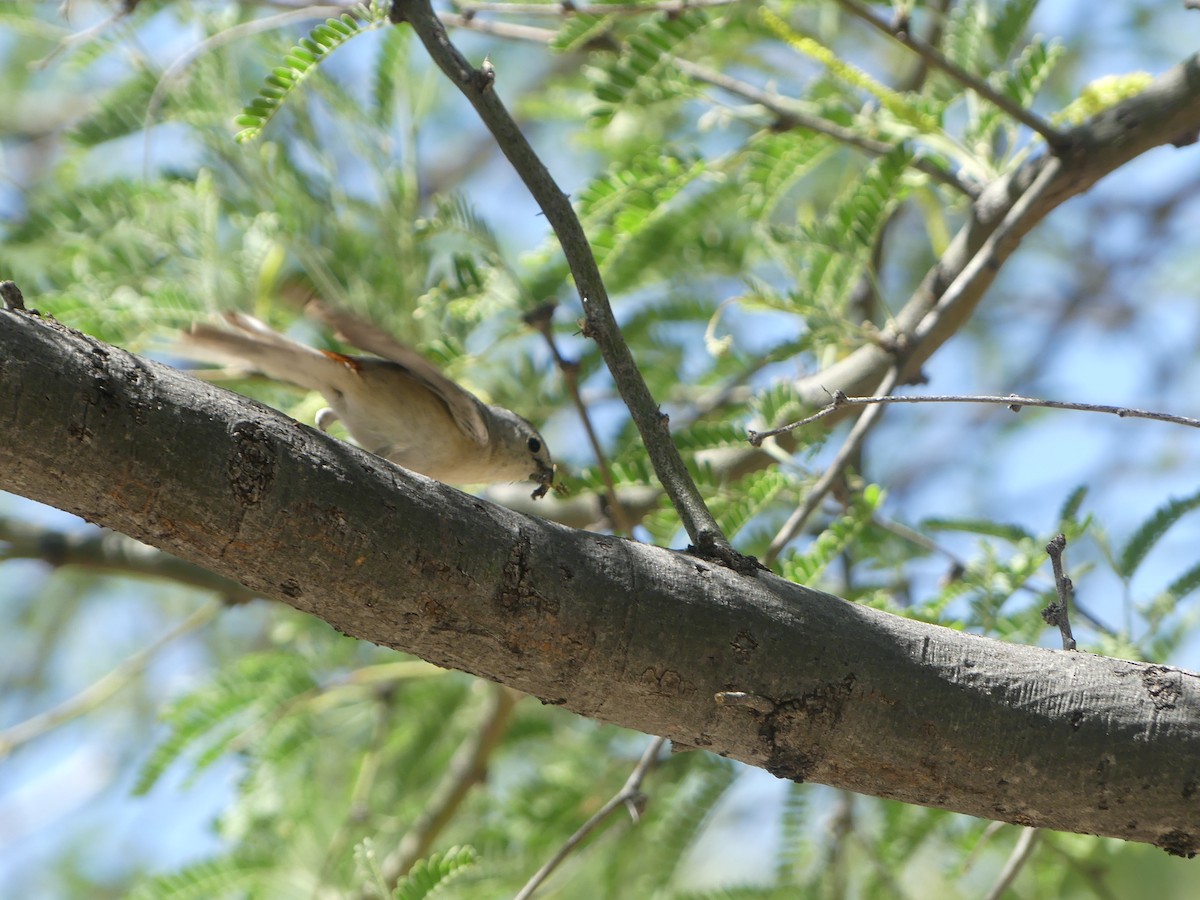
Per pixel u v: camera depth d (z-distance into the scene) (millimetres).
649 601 4797
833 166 13867
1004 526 8578
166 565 10312
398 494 4637
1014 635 7809
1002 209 9023
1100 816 4898
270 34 10406
